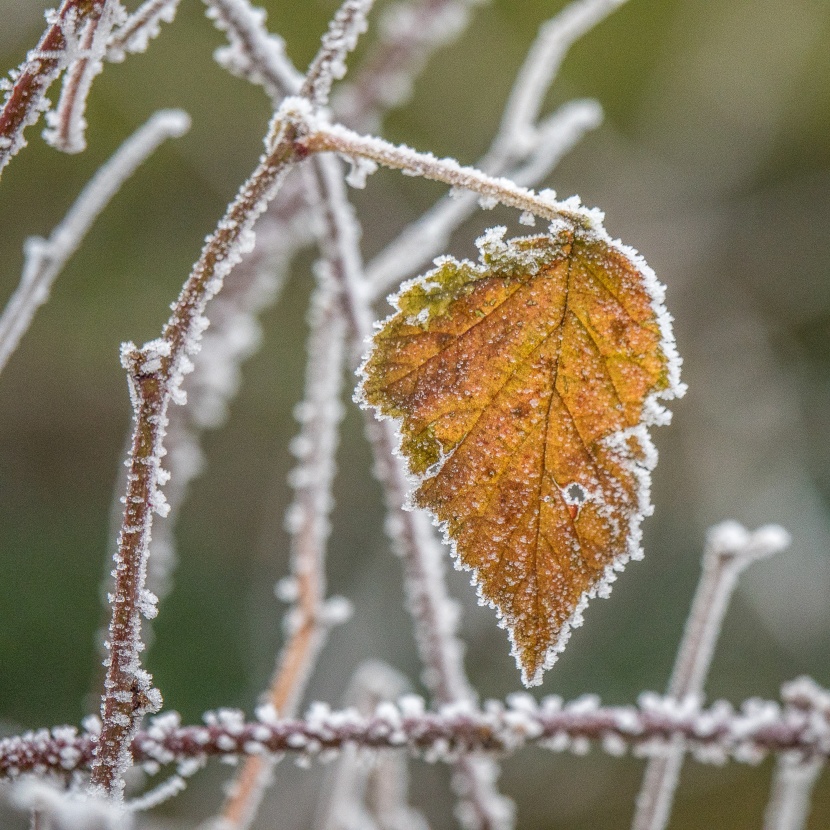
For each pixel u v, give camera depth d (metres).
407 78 0.74
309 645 0.56
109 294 2.58
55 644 2.20
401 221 2.05
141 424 0.49
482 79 2.38
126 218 2.58
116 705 0.49
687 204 2.59
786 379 2.47
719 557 0.54
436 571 0.55
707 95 2.69
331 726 0.50
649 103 2.71
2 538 2.35
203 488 2.44
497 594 0.49
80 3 0.49
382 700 0.57
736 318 2.52
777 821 0.54
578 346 0.49
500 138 0.61
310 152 0.49
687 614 2.14
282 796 1.09
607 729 0.50
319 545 0.56
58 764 0.50
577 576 0.49
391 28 0.74
